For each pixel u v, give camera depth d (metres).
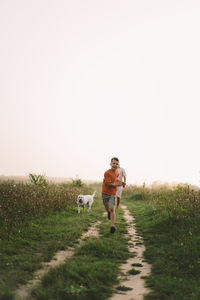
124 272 4.53
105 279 4.02
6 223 6.84
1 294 3.21
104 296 3.50
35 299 3.24
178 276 4.27
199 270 4.38
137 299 3.47
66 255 5.26
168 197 14.01
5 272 4.01
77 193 14.90
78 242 6.30
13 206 8.39
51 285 3.63
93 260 4.95
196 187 21.84
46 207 9.84
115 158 7.00
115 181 7.04
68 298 3.30
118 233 7.47
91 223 9.02
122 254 5.55
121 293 3.65
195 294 3.46
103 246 5.69
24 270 4.21
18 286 3.62
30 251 5.36
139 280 4.19
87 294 3.47
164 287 3.79
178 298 3.43
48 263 4.70
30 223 7.48
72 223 8.34
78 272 4.14
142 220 9.95
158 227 8.01
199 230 6.45
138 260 5.29
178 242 6.07
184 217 7.75
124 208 14.62
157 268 4.70
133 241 6.82
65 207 11.11
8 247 5.32
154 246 6.18
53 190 12.95
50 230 7.17
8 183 13.47
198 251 5.14
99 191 25.14
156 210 10.55
